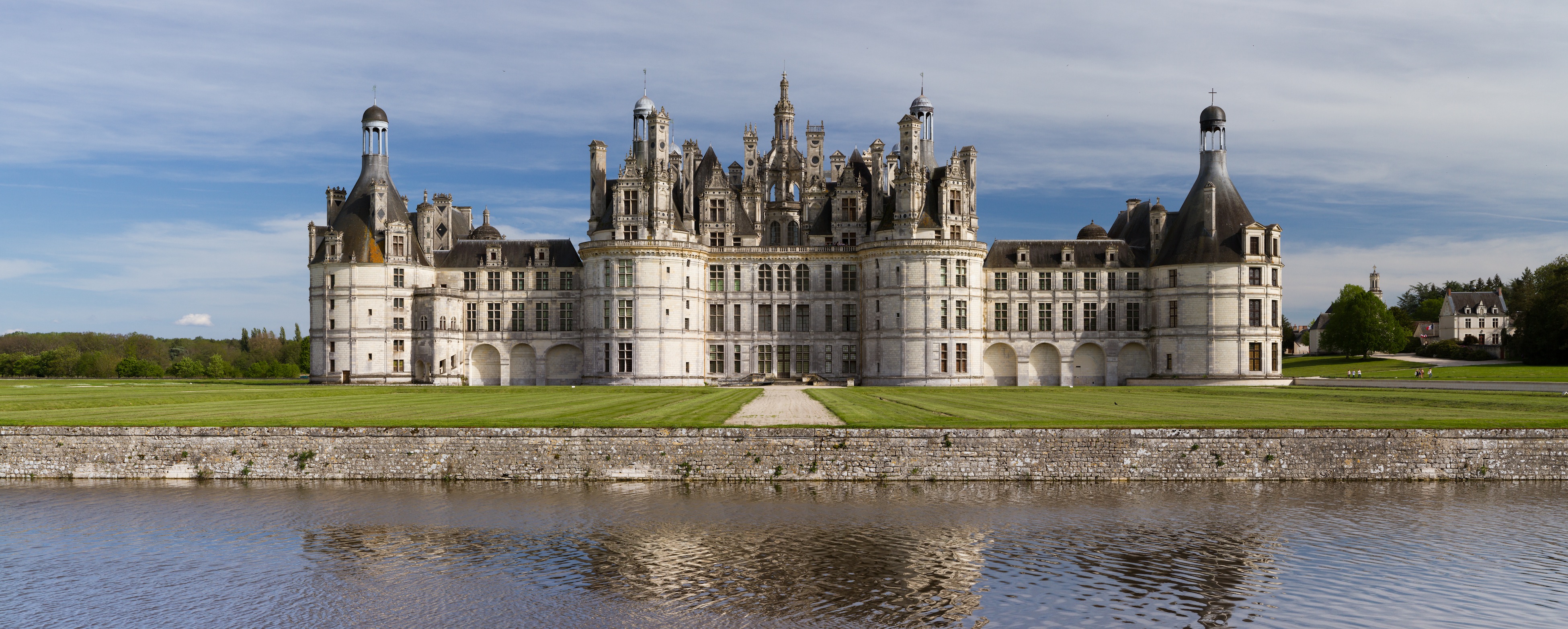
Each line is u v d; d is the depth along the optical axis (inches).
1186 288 4707.2
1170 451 1991.9
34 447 2086.6
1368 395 3304.6
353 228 4854.8
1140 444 1993.1
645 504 1800.0
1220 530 1604.3
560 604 1270.9
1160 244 4918.8
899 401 3093.0
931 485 1951.3
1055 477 1990.7
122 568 1433.3
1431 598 1291.8
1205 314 4662.9
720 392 3914.9
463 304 5017.2
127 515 1740.9
